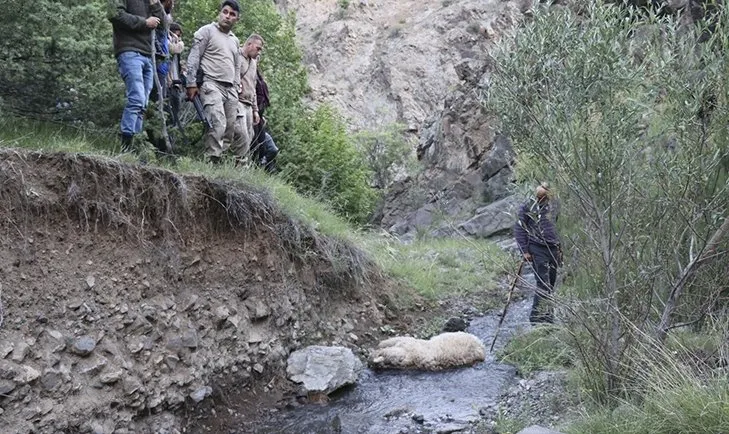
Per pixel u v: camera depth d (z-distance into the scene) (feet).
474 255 36.45
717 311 14.74
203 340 17.31
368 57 159.53
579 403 14.58
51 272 14.69
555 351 18.71
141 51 19.34
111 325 15.28
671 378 12.19
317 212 24.82
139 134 20.12
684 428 11.09
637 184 13.94
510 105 14.23
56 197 15.31
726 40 12.98
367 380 19.76
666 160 13.51
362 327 23.36
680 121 13.26
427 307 27.35
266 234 20.54
